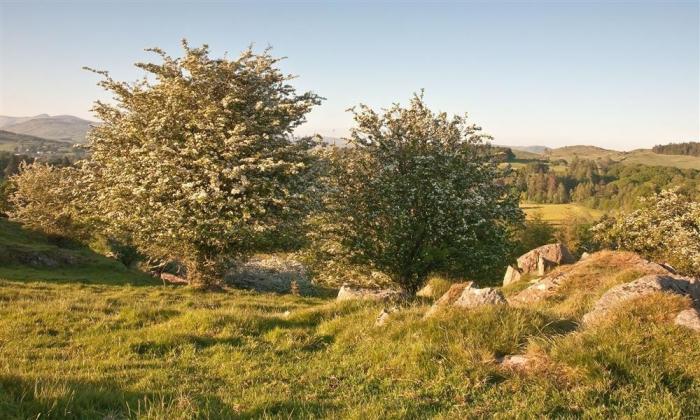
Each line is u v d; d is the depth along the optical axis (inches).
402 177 1144.8
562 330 354.3
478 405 264.4
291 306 784.3
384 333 398.3
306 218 1098.7
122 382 318.3
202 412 257.9
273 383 322.3
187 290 998.4
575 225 3447.3
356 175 1206.3
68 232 1844.2
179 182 908.0
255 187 930.1
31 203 1865.2
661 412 238.7
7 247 1278.3
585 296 563.8
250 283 1627.7
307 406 275.4
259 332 457.1
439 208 1107.3
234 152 927.0
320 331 444.8
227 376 343.3
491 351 327.3
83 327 491.2
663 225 1359.5
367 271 1224.8
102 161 1044.5
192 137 928.9
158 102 985.5
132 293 911.0
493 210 1168.8
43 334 468.8
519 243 1318.9
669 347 290.8
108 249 1886.1
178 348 407.5
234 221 898.7
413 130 1206.9
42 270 1248.2
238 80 1036.5
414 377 309.7
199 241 1007.6
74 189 1098.1
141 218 926.4
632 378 273.9
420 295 721.6
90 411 249.4
